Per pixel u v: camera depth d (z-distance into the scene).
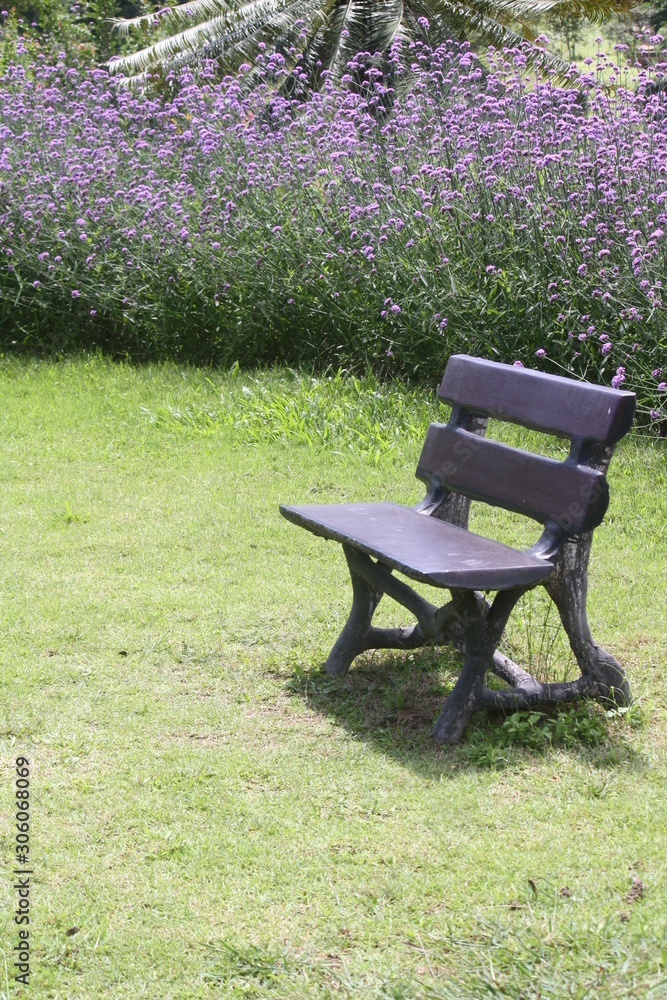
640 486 7.39
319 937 2.99
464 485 4.83
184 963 2.90
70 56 21.09
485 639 4.23
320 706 4.52
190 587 5.78
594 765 3.98
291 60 23.81
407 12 23.70
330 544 6.49
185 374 10.36
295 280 10.45
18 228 11.77
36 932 3.02
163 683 4.68
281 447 8.45
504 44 24.16
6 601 5.51
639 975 2.77
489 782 3.85
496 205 9.46
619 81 10.27
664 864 3.30
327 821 3.58
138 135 12.76
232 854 3.39
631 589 5.78
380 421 8.72
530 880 3.15
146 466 8.02
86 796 3.72
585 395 4.21
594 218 9.00
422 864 3.33
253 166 10.97
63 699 4.48
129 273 11.31
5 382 10.34
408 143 10.76
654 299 8.11
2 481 7.67
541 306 8.88
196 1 24.88
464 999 2.72
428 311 9.46
